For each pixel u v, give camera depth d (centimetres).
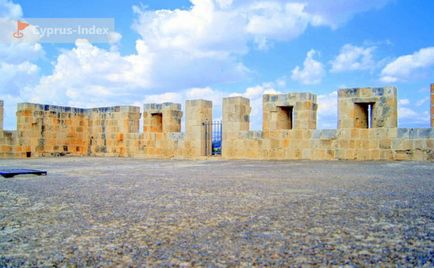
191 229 439
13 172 1123
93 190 783
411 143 1659
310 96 1902
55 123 2733
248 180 952
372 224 452
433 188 759
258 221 475
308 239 391
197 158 2236
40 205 608
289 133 1945
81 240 402
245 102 2145
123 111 2628
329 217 491
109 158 2419
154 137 2456
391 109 1706
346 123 1800
